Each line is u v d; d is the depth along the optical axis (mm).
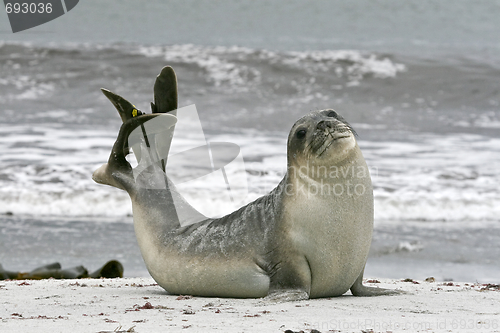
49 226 46250
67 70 99875
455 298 20250
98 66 101375
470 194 54531
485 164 64062
